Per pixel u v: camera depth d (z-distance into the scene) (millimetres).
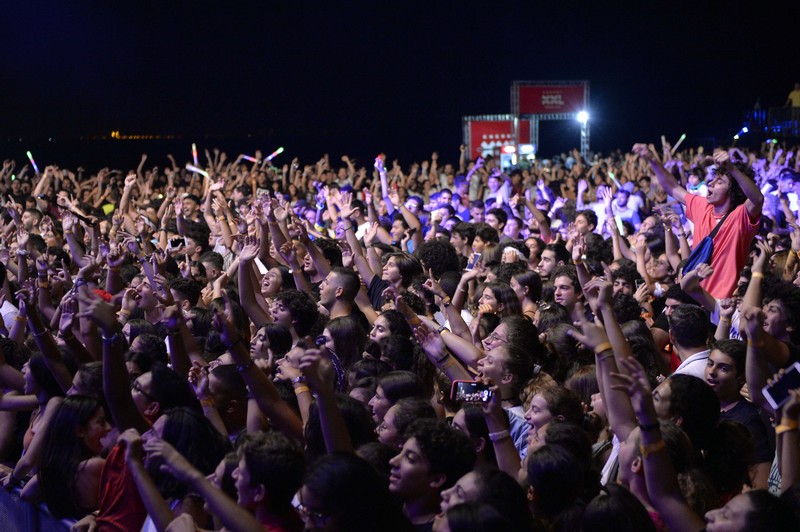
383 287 8445
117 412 4930
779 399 4188
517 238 11961
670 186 8125
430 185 22297
